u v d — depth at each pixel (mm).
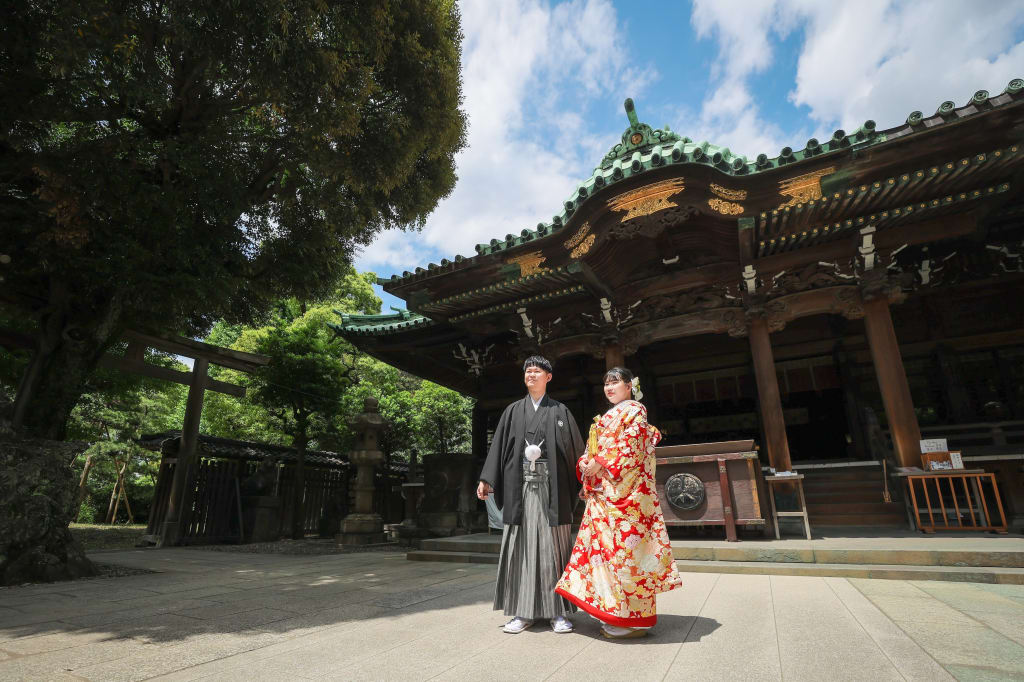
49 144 6250
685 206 7246
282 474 13555
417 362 13453
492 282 8797
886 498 7234
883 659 2100
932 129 5797
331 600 3836
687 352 12078
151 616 3311
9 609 3604
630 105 9727
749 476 5586
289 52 5328
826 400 10789
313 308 15797
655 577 2543
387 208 8531
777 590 3818
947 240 8383
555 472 2928
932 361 9672
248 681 1998
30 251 6184
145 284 5902
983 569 4059
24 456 5453
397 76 6926
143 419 21031
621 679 1938
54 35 4336
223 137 7082
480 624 2951
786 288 8055
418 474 12695
